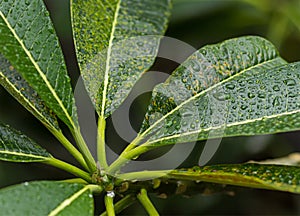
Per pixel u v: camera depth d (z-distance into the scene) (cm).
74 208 55
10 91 62
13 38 60
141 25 67
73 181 60
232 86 62
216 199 90
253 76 62
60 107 60
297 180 57
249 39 66
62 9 82
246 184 59
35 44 60
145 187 62
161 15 68
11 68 61
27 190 54
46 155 61
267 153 88
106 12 67
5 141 60
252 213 91
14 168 83
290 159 77
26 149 60
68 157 84
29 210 54
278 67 62
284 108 60
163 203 89
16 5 61
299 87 61
